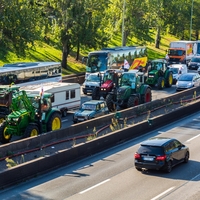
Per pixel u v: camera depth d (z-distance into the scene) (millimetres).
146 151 28094
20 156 31469
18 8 58219
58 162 29750
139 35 87438
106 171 28938
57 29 69688
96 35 74062
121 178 27500
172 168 29344
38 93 42281
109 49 68188
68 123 43656
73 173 28625
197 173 28484
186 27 116688
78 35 71375
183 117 47500
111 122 42031
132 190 25344
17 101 36188
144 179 27312
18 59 68938
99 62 63719
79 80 66625
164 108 49500
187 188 25719
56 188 25766
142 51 75375
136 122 42719
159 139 29484
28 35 59469
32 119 36375
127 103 48625
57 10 70688
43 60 72188
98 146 33719
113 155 32812
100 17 74375
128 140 37469
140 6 84688
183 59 88312
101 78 53844
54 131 35312
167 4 104875
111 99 48719
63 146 34312
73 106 48344
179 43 89375
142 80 50750
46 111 37938
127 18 84750
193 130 41094
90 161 31359
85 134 37906
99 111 43625
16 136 38625
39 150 33062
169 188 25703
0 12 57688
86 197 24234
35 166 27891
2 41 58969
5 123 35688
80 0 70812
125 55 69188
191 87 60875
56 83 48781
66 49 71625
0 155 30328
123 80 49906
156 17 94250
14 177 26406
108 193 24859
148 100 51438
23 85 51750
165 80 64500
